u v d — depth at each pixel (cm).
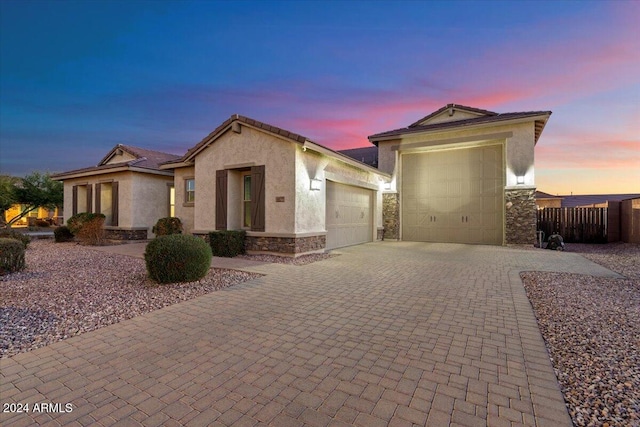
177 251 583
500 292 528
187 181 1288
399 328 368
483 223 1311
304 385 245
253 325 379
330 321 393
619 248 1170
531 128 1179
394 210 1459
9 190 1758
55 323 388
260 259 862
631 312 426
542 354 300
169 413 211
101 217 1301
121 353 306
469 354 300
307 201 938
